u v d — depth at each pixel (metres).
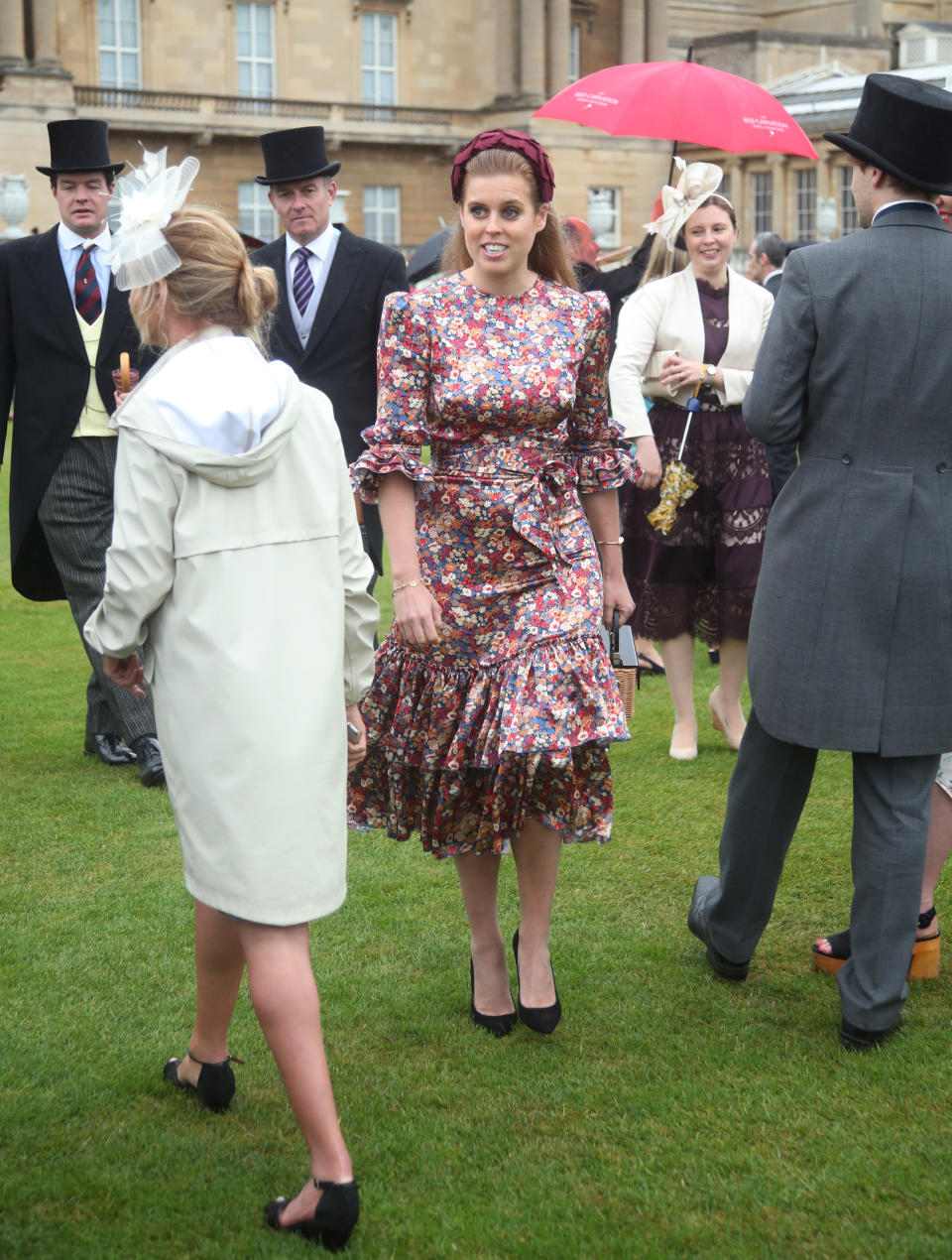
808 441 3.38
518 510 3.24
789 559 3.38
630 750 6.03
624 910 4.28
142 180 2.71
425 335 3.22
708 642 5.85
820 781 5.55
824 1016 3.58
